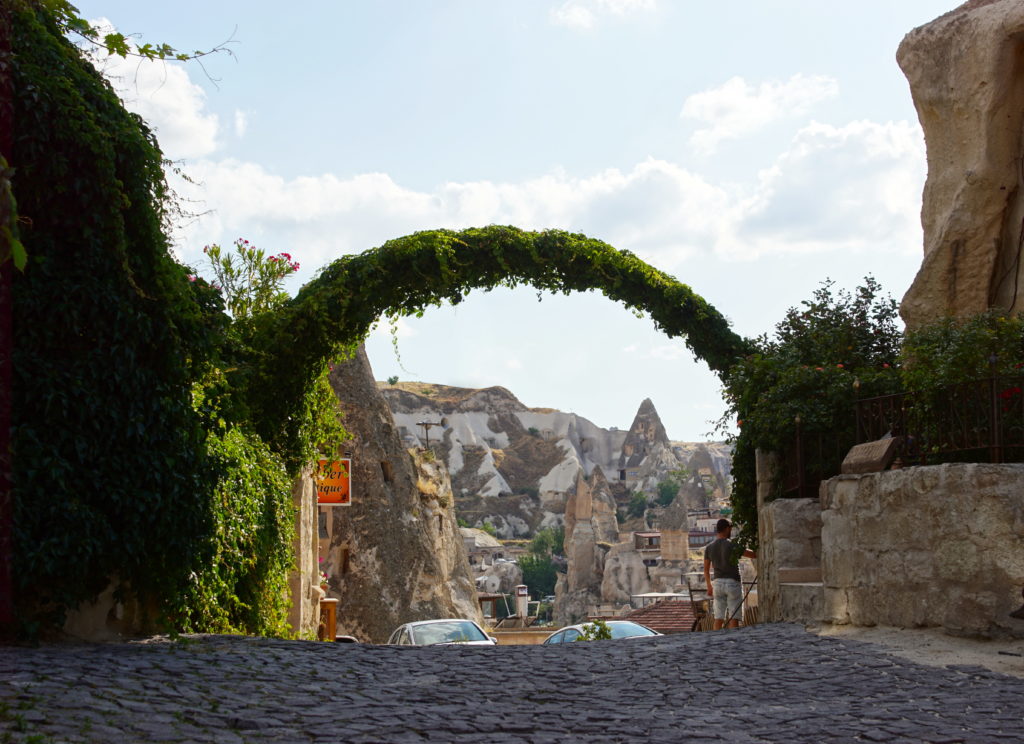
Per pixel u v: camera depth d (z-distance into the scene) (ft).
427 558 182.91
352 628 169.37
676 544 434.71
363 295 63.21
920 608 35.63
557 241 65.92
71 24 35.42
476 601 225.97
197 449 38.45
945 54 53.06
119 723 20.53
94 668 27.48
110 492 34.60
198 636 38.14
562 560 635.25
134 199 36.09
